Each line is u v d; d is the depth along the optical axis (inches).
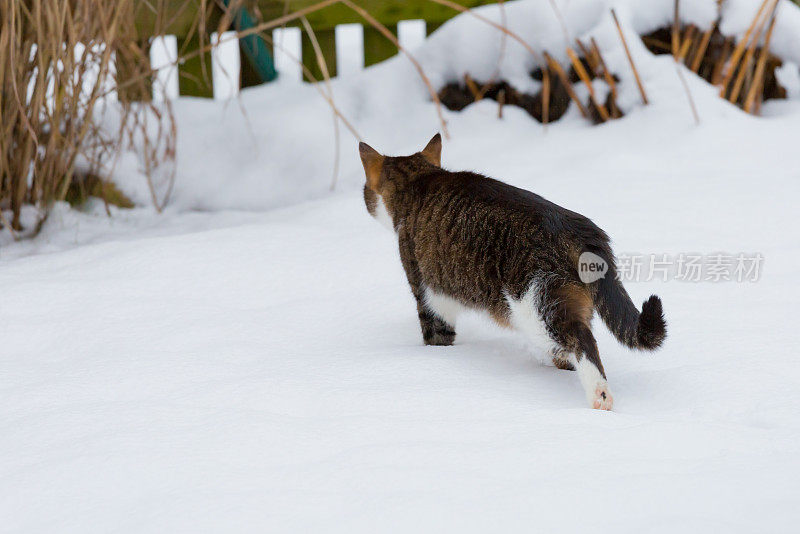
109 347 131.4
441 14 285.7
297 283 159.0
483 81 264.5
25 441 96.0
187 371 119.4
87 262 169.2
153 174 242.4
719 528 72.6
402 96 270.5
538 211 115.6
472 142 243.3
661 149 225.3
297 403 106.6
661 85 242.4
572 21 256.5
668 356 119.3
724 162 216.4
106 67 194.9
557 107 257.0
